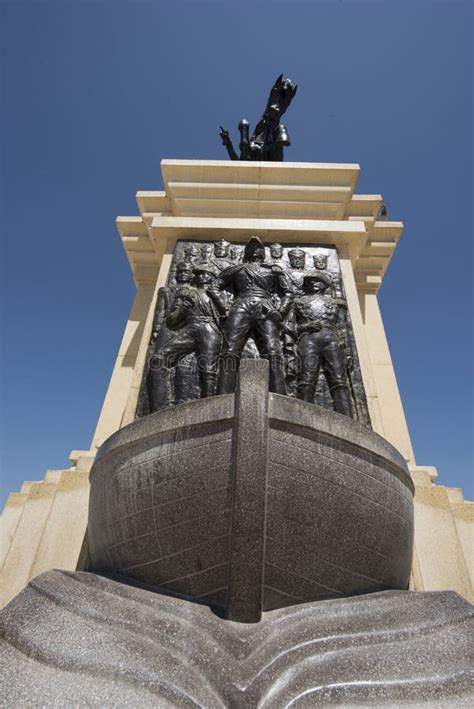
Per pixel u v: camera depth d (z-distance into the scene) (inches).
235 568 125.0
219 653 112.4
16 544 217.5
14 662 110.8
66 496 229.1
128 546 148.4
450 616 130.7
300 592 135.5
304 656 113.7
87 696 100.5
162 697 100.7
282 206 337.7
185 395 216.5
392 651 116.7
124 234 398.9
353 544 143.6
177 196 341.4
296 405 146.1
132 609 128.0
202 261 283.3
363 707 101.8
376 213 372.8
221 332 235.6
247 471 129.6
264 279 244.5
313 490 139.6
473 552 218.4
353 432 153.5
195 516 136.2
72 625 121.7
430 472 271.4
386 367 344.5
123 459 157.4
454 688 106.1
